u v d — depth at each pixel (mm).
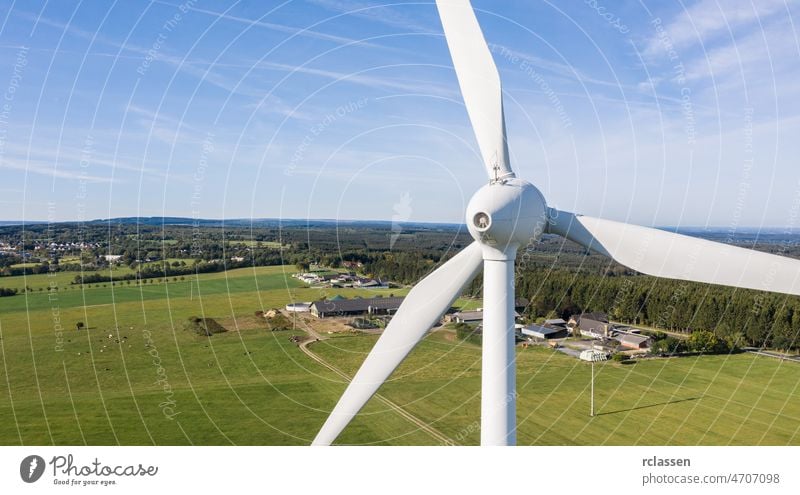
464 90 8203
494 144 7949
